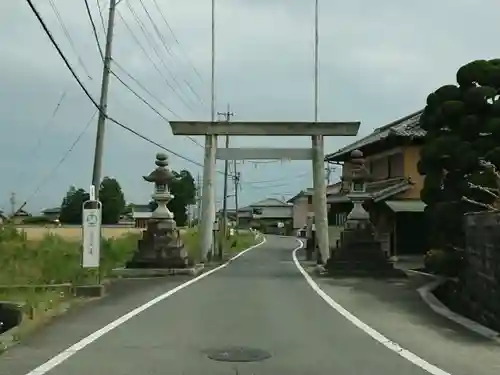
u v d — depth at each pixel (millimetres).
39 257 22719
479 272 12062
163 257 22219
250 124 27531
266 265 28891
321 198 27453
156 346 8773
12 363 7598
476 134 17328
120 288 17219
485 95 17031
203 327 10492
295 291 16781
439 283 18234
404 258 29203
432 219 17781
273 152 27906
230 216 98000
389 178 32062
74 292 15070
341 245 22438
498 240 10672
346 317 11898
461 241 17094
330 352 8484
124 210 78188
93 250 16109
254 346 8859
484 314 11328
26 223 62406
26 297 13891
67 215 70375
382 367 7578
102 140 20125
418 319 11734
